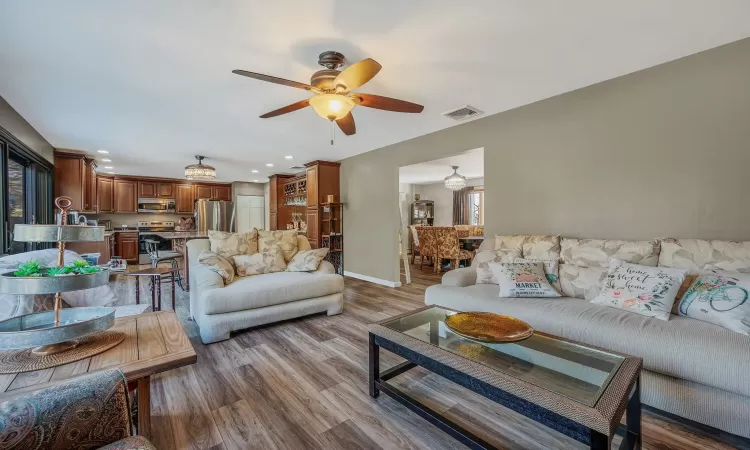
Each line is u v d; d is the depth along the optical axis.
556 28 1.93
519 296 2.40
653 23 1.89
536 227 3.15
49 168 4.59
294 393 1.92
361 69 1.89
